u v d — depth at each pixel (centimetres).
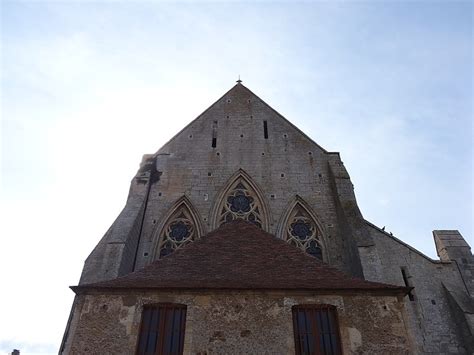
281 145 2617
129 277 1308
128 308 1173
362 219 2039
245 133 2702
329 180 2420
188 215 2286
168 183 2408
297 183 2405
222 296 1184
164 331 1134
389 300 1191
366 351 1095
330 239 2153
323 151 2577
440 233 2094
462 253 1978
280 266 1356
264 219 2252
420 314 1784
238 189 2403
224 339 1102
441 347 1691
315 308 1177
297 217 2283
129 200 2230
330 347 1116
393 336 1120
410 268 1934
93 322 1148
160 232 2188
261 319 1139
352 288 1201
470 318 1684
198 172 2466
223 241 1555
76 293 1223
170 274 1302
